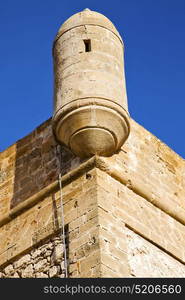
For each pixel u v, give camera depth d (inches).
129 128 663.8
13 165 735.1
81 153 660.1
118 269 612.7
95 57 671.1
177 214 706.8
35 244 663.1
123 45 706.2
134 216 660.7
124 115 654.5
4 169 740.0
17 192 712.4
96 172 651.5
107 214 634.8
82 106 647.1
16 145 745.6
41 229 665.6
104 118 647.8
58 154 695.7
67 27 693.9
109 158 668.1
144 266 641.6
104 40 684.1
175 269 671.1
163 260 665.6
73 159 676.1
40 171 703.1
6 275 671.8
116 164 671.8
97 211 629.3
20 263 668.1
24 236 676.7
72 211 648.4
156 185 703.1
